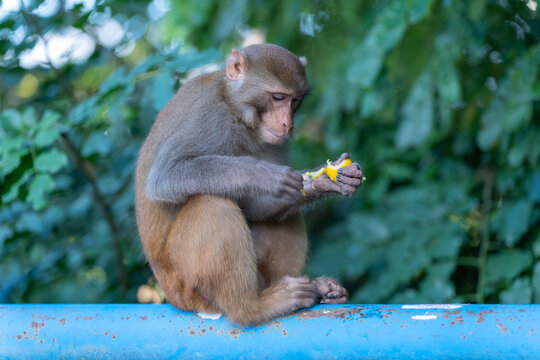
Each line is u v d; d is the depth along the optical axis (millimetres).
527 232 7281
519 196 7574
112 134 7387
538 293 6262
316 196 5418
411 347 3535
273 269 5719
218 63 7551
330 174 4781
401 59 6988
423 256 7078
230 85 5590
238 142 5621
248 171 4832
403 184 9867
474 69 8141
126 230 8297
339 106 8383
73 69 7941
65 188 8078
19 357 4090
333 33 8875
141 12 9297
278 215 5602
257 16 9484
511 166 7594
